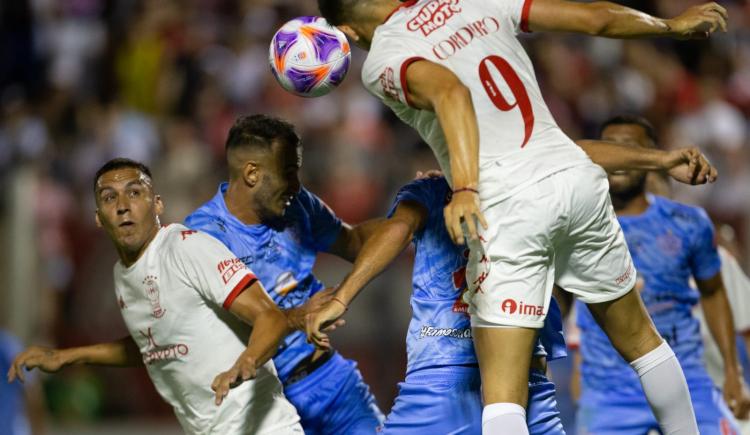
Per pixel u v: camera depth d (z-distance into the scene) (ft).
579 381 76.64
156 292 60.23
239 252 64.39
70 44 173.47
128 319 61.87
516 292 54.65
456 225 49.85
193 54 163.22
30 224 124.88
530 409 59.52
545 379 60.75
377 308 127.75
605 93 164.55
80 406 134.41
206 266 59.26
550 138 55.57
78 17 175.94
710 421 71.56
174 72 162.81
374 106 156.97
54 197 138.72
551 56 164.86
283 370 65.31
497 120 54.75
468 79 54.85
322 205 67.36
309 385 66.23
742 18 180.04
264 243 64.90
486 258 54.70
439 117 51.19
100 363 65.26
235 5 173.78
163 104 161.68
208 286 59.16
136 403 135.95
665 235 72.33
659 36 56.75
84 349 65.10
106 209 60.64
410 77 52.75
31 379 93.45
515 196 54.03
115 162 61.82
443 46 55.06
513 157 54.49
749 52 175.52
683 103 165.48
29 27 171.83
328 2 57.52
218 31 169.78
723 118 161.38
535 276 54.95
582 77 165.27
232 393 60.29
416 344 61.11
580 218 55.11
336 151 142.92
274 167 63.67
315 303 57.36
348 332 127.03
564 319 78.07
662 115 163.73
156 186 140.97
